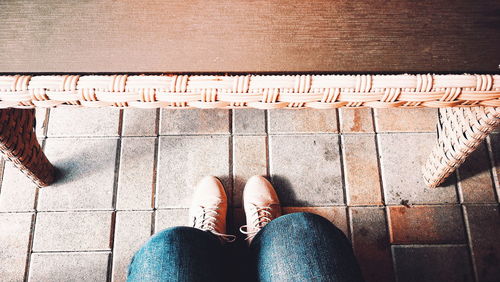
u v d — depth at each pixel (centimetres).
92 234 100
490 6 59
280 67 57
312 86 53
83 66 56
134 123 110
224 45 58
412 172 107
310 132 110
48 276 96
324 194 105
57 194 103
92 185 104
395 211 104
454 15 58
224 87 53
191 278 68
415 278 98
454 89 53
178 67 57
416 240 101
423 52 58
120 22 58
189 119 111
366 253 100
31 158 84
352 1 59
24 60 56
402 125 111
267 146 109
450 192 105
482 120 67
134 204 103
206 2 59
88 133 108
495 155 108
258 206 97
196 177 106
